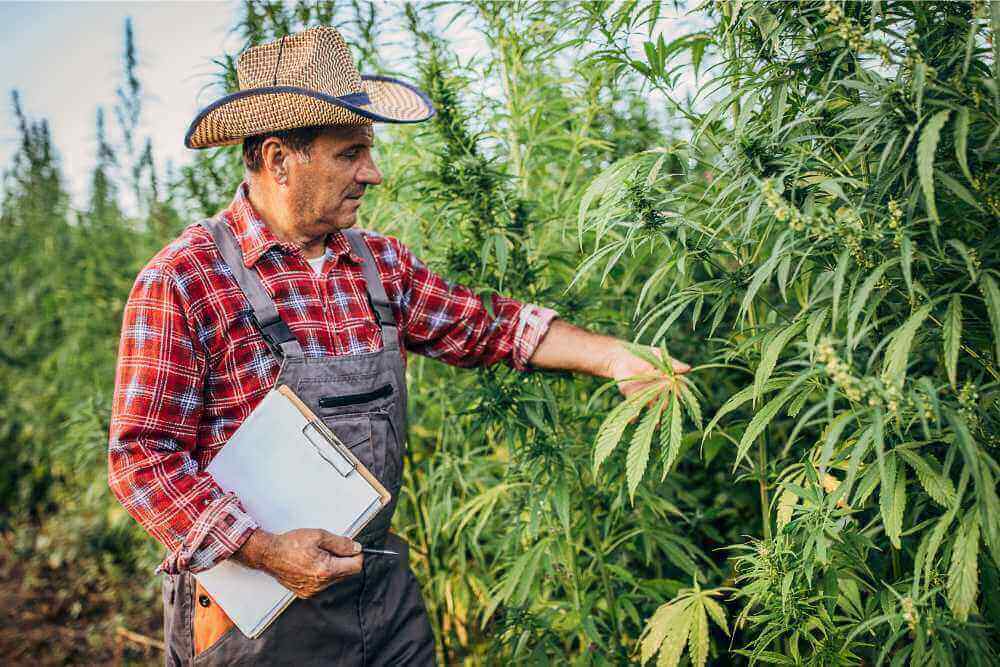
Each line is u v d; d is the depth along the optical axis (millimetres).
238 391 1658
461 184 1979
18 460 4945
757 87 1454
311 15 2357
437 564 2520
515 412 1995
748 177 1367
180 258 1625
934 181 1299
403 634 1824
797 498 1577
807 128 1498
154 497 1529
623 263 2227
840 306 1409
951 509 1247
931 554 1273
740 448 1400
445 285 1949
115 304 3984
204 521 1511
